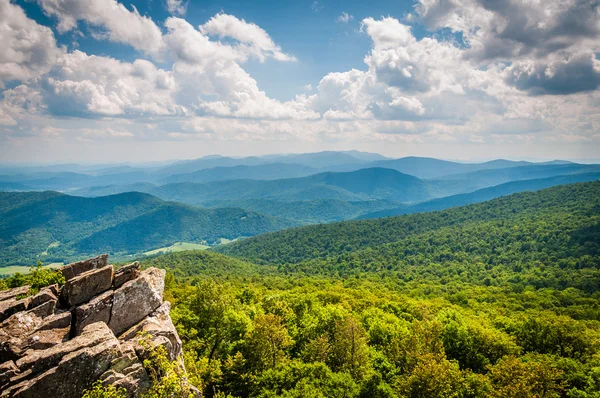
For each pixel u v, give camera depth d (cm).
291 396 3353
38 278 2953
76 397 1848
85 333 2108
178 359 2369
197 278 18150
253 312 6194
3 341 1998
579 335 5862
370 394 3950
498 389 3866
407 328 6025
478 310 10462
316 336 5497
